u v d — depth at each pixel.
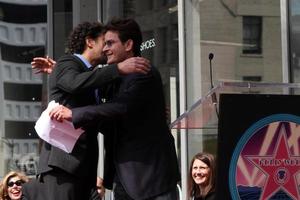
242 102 5.36
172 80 15.12
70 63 6.02
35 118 19.80
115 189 5.96
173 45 15.19
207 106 5.98
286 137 5.49
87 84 5.68
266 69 13.02
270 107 5.43
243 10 13.54
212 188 9.38
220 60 13.98
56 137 5.90
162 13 15.67
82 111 5.65
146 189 5.71
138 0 16.66
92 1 19.00
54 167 6.10
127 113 5.77
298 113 5.50
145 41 16.28
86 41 6.38
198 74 14.41
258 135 5.41
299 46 12.38
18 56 20.31
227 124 5.34
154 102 5.86
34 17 20.39
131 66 5.59
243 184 5.39
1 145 19.97
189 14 14.73
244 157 5.39
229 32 13.84
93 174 6.30
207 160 9.44
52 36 20.06
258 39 13.23
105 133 6.09
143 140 5.79
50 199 6.17
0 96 20.28
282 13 12.64
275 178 5.49
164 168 5.81
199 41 14.48
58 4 20.02
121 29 5.91
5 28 20.53
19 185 11.45
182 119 6.60
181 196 12.91
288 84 5.47
